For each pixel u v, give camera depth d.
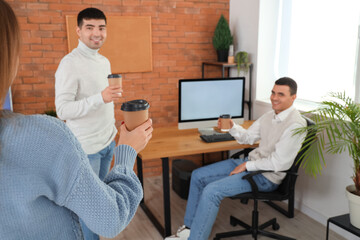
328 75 3.00
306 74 3.23
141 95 3.77
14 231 0.64
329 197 2.75
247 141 2.72
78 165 0.66
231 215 2.88
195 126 3.05
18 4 3.16
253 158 2.58
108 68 2.45
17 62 0.61
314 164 2.35
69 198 0.66
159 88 3.83
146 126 0.84
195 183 2.61
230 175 2.46
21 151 0.61
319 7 3.03
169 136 2.98
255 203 2.48
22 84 3.29
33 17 3.22
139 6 3.56
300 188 3.04
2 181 0.61
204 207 2.32
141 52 3.64
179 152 2.52
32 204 0.64
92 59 2.31
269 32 3.49
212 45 3.94
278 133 2.41
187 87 2.96
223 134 2.93
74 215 0.73
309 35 3.16
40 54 3.30
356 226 2.08
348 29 2.77
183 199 3.35
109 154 2.48
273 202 3.27
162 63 3.78
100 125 2.30
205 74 3.97
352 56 2.76
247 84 3.70
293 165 2.33
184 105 2.99
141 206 3.21
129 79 3.69
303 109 3.02
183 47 3.83
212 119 3.09
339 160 2.62
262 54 3.51
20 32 0.61
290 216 2.94
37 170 0.63
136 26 3.56
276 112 2.48
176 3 3.70
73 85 2.18
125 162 0.78
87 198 0.66
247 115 3.76
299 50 3.29
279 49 3.52
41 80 3.35
